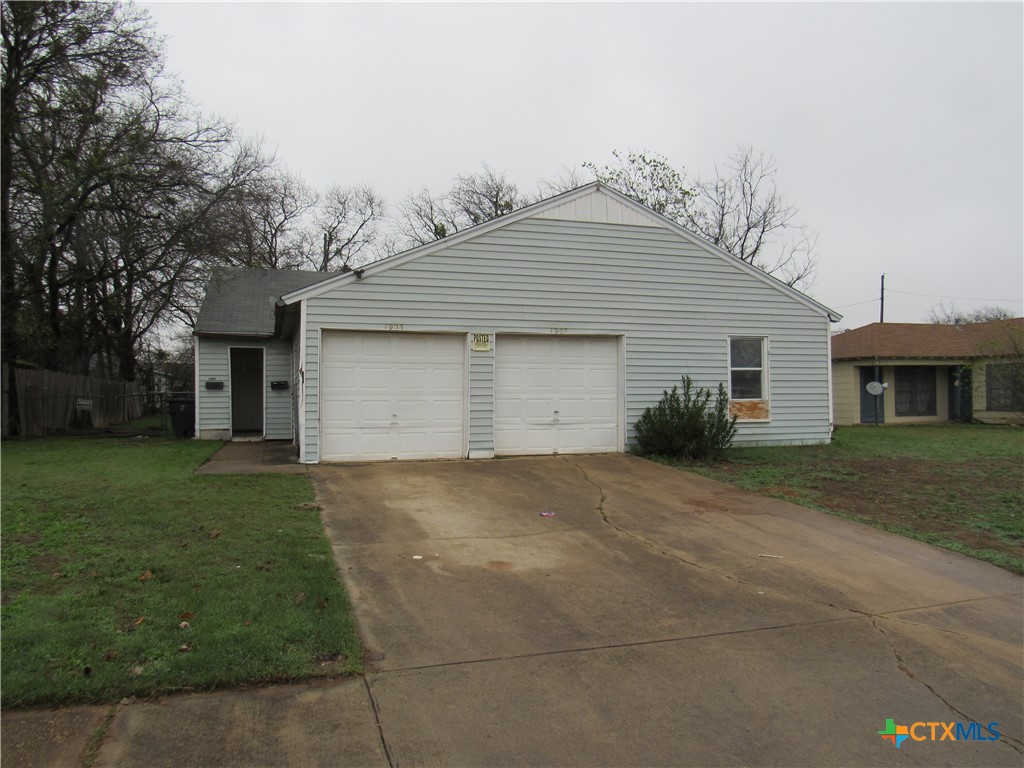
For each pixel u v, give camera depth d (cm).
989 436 1766
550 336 1202
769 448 1337
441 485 901
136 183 1571
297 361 1284
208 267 1752
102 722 307
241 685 345
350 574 531
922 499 871
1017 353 2192
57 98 1503
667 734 328
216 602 434
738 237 3312
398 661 389
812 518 772
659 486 938
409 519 715
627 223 1245
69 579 465
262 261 3114
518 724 330
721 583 550
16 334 1675
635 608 489
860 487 948
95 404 2000
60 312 2039
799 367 1384
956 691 386
